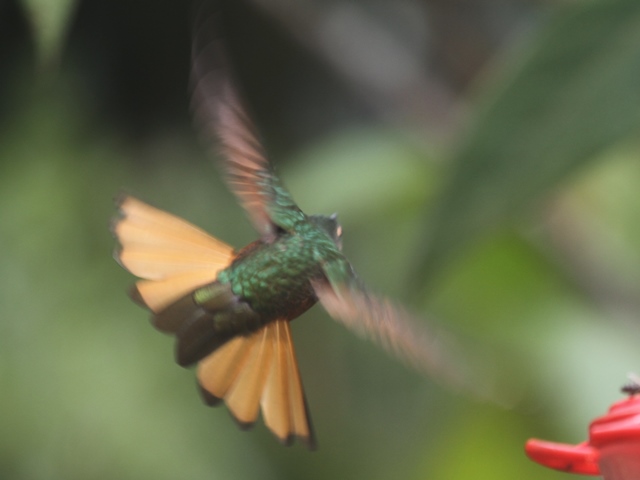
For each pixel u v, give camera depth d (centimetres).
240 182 247
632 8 257
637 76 257
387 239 276
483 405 278
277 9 307
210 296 245
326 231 247
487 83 258
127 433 288
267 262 245
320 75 343
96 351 294
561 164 257
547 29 258
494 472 278
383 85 306
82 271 300
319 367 313
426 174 275
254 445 304
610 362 276
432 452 285
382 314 239
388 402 303
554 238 277
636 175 285
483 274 276
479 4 311
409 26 313
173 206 307
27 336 294
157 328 244
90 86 320
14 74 312
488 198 257
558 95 257
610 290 278
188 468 289
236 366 244
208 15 243
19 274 296
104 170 308
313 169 276
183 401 298
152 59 328
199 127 246
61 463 284
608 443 247
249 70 342
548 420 275
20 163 306
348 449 306
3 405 288
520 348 275
